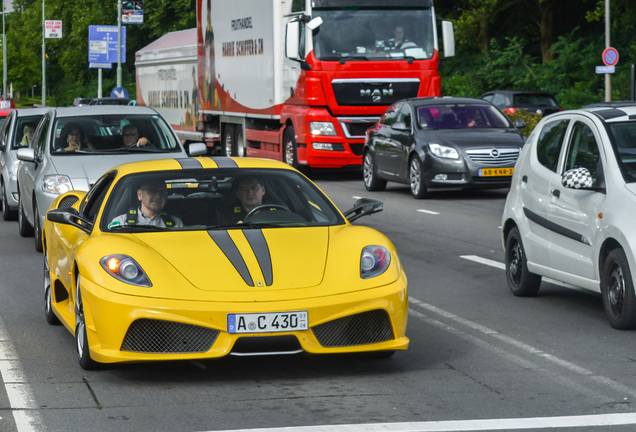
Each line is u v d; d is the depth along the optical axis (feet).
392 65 107.65
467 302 44.60
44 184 59.88
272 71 114.11
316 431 25.41
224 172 36.37
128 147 62.75
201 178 35.99
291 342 29.73
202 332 29.68
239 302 29.55
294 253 31.60
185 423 26.37
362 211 37.29
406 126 94.27
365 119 107.45
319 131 106.93
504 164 88.28
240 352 29.66
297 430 25.53
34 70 514.68
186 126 148.25
